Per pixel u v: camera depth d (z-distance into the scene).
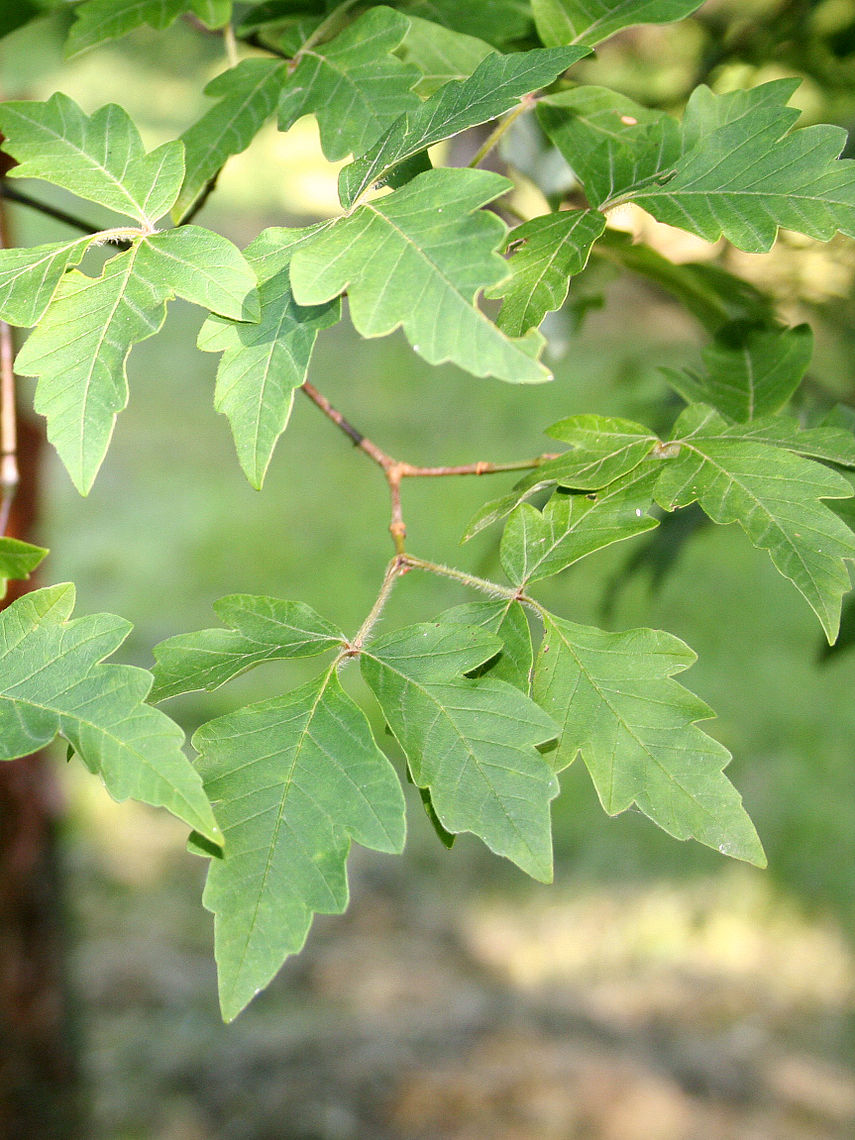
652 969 1.89
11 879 1.28
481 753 0.46
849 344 0.75
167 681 0.48
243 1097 1.60
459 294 0.45
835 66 0.78
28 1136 1.32
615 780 0.47
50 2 0.58
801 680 2.44
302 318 0.47
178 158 0.49
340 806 0.46
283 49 0.55
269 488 3.45
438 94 0.48
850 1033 1.74
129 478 3.53
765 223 0.50
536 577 0.49
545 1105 1.59
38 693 0.46
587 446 0.51
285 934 0.45
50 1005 1.33
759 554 2.84
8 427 0.59
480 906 2.07
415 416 3.82
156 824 2.24
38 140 0.50
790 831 2.10
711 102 0.52
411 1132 1.54
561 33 0.54
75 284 0.48
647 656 0.48
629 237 0.58
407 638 0.48
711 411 0.52
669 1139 1.53
